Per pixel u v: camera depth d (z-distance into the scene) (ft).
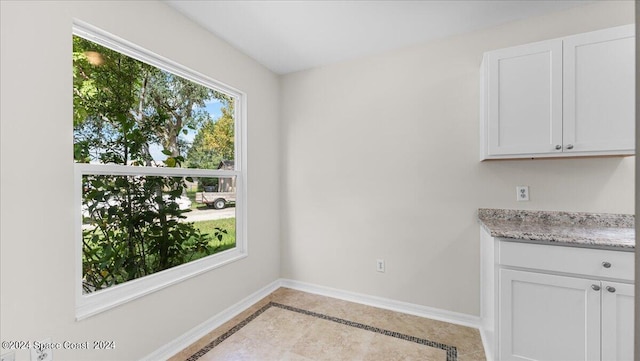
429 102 7.43
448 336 6.48
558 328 4.53
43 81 4.06
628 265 4.12
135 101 5.66
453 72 7.16
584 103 5.05
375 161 8.13
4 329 3.68
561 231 5.02
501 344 4.92
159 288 5.60
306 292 9.11
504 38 6.64
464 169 7.02
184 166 6.62
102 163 5.08
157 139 6.06
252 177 8.38
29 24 3.91
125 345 5.03
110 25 4.88
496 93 5.72
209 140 7.29
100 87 5.11
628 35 4.80
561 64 5.19
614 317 4.19
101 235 5.01
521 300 4.77
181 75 6.41
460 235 7.08
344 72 8.57
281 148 9.62
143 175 5.65
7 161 3.71
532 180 6.31
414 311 7.61
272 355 5.81
